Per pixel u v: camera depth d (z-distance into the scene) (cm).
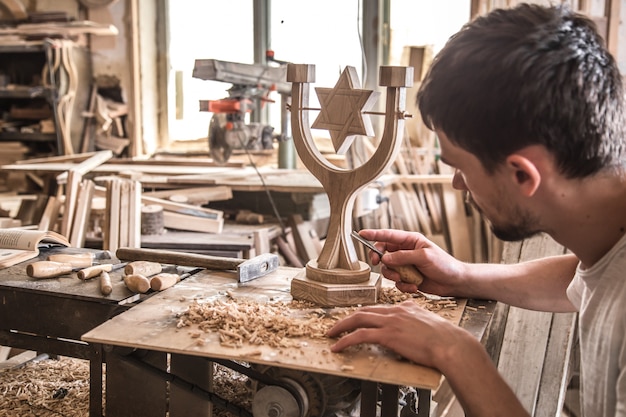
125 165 384
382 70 119
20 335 134
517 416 90
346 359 98
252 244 273
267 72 297
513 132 82
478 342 97
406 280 127
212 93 457
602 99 82
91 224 294
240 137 294
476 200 95
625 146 88
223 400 112
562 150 83
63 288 132
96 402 125
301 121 130
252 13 431
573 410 275
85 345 128
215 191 311
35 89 426
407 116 122
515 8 89
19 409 153
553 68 80
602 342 94
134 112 453
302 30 423
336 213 128
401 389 145
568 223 91
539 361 235
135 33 443
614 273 93
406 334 98
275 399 105
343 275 124
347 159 401
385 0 407
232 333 106
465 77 84
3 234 161
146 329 108
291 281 129
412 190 399
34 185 451
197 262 148
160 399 118
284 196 322
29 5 459
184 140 468
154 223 282
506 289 126
